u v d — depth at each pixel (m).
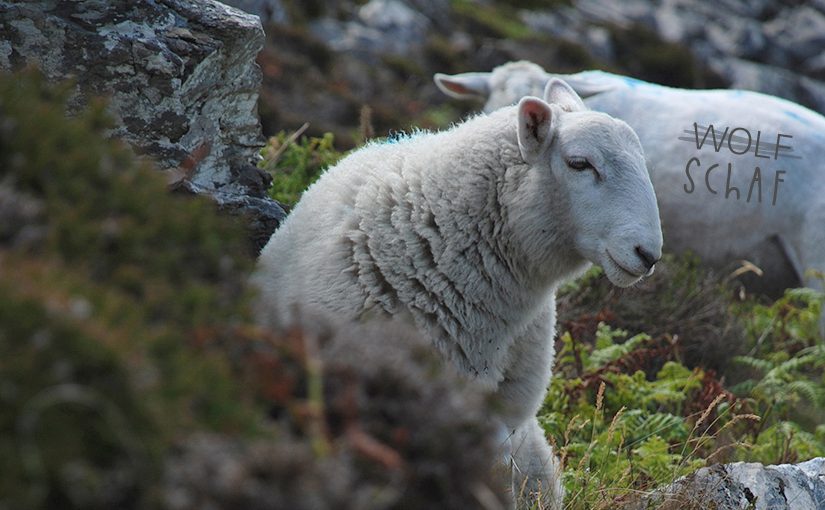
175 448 7.27
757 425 23.06
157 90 17.31
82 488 6.88
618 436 19.94
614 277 16.27
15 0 16.80
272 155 25.89
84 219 8.74
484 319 16.50
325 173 17.75
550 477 17.39
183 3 18.28
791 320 30.34
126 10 17.48
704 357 27.75
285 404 8.13
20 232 8.30
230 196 18.55
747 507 16.44
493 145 16.66
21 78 10.27
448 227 16.27
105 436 7.10
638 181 16.39
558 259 16.83
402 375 8.50
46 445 6.93
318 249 16.44
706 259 35.09
